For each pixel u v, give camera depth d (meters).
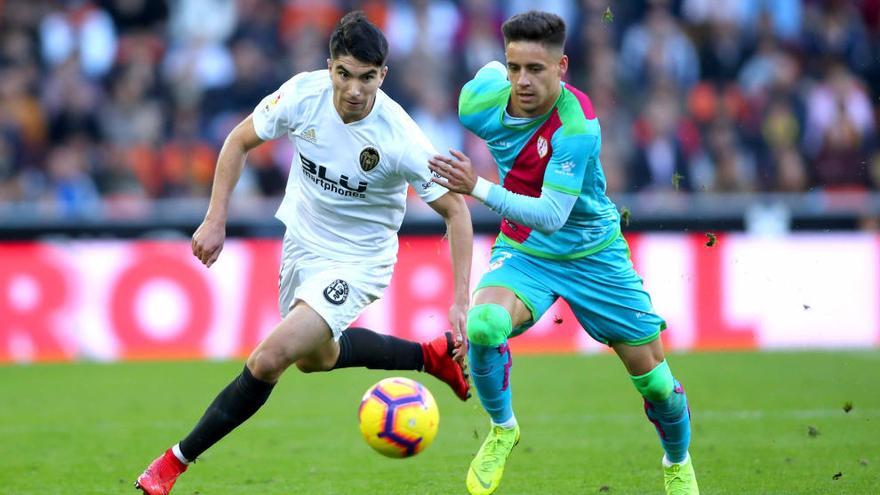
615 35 53.84
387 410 18.58
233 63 51.44
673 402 18.80
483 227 41.19
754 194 46.94
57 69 50.62
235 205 42.12
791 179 50.16
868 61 55.62
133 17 53.25
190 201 47.38
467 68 51.75
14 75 50.56
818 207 42.31
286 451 25.02
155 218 40.50
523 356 40.78
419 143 18.88
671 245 41.28
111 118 49.91
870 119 53.31
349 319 19.41
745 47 54.28
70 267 39.84
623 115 51.16
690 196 45.81
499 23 53.75
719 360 38.78
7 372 37.31
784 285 41.75
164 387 34.03
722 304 41.41
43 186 48.28
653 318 18.88
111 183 48.00
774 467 22.70
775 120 51.47
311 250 19.80
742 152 50.88
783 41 54.78
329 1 53.56
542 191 18.00
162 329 40.00
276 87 50.41
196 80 51.00
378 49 17.98
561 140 17.89
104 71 51.84
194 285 40.19
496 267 19.14
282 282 20.50
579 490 20.95
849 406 20.70
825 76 54.09
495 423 19.27
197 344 40.09
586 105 18.09
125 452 24.89
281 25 53.28
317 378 36.75
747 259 41.62
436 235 40.88
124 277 39.97
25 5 52.91
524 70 17.59
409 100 49.62
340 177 19.17
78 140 49.31
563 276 18.89
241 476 22.47
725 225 42.22
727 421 27.94
